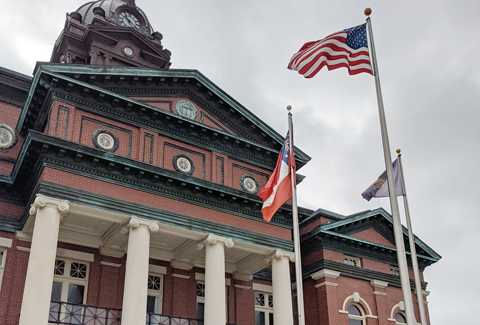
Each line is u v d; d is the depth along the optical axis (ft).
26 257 77.71
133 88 84.02
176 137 85.76
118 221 75.61
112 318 77.10
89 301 81.15
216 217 83.56
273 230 89.04
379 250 105.70
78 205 71.00
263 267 95.81
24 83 90.22
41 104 78.59
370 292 102.12
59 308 72.79
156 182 78.95
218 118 92.53
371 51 64.18
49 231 66.95
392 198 56.70
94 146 76.74
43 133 73.46
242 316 95.96
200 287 94.63
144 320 69.26
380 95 61.82
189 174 84.79
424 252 113.09
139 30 142.00
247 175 91.71
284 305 83.87
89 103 78.18
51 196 69.26
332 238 100.17
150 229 75.36
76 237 83.30
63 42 126.93
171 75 86.84
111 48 127.65
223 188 83.56
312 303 98.22
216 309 76.28
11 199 80.28
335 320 94.63
